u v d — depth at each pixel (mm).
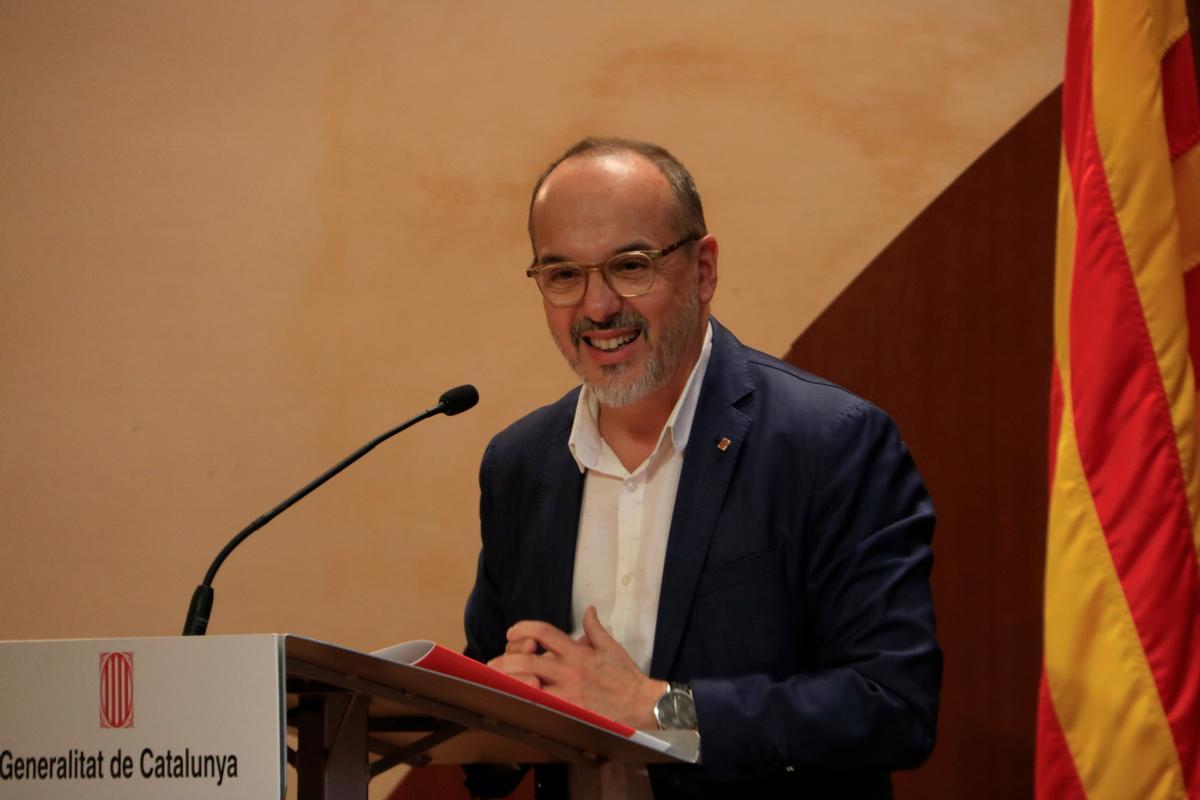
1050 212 11820
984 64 12102
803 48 12344
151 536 12555
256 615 12359
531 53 12742
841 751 5965
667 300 6836
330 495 12438
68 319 12883
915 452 11734
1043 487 11469
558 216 6855
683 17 12547
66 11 13234
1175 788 5539
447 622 12172
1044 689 5895
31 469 12758
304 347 12656
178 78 13070
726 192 12281
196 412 12672
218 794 3781
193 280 12828
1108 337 5941
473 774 6684
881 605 6379
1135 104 6039
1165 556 5715
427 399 12461
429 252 12648
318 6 13023
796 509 6734
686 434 7074
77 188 13031
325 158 12859
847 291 12000
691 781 6305
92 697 3945
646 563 7039
